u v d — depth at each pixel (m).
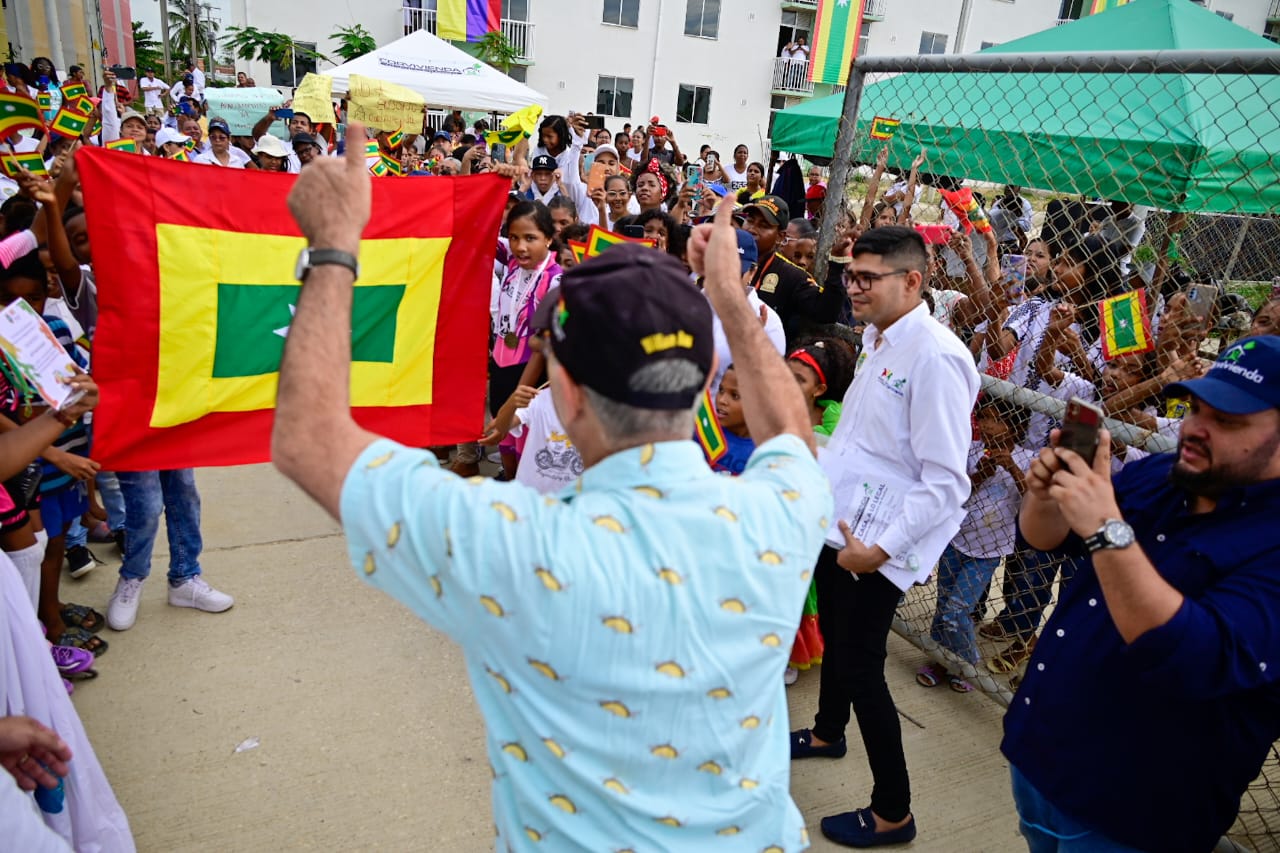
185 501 3.48
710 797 1.07
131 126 8.95
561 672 0.96
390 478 0.98
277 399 1.04
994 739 3.25
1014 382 3.74
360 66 11.88
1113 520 1.48
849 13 25.53
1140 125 3.93
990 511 3.52
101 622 3.44
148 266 2.79
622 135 12.74
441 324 3.29
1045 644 1.93
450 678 3.29
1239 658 1.45
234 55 22.33
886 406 2.59
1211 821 1.71
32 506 2.83
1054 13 27.91
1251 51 2.44
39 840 1.44
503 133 4.99
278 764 2.79
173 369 2.90
